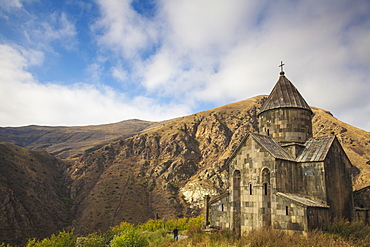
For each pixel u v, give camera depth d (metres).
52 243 30.30
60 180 89.00
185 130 112.81
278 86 30.30
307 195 24.50
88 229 65.12
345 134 92.19
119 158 98.12
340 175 25.88
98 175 89.81
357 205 28.33
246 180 25.52
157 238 27.59
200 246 21.50
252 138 25.81
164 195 81.19
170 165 92.81
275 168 23.77
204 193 79.62
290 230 21.56
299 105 28.38
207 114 121.50
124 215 70.69
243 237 21.17
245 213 24.88
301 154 26.11
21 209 62.00
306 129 28.30
